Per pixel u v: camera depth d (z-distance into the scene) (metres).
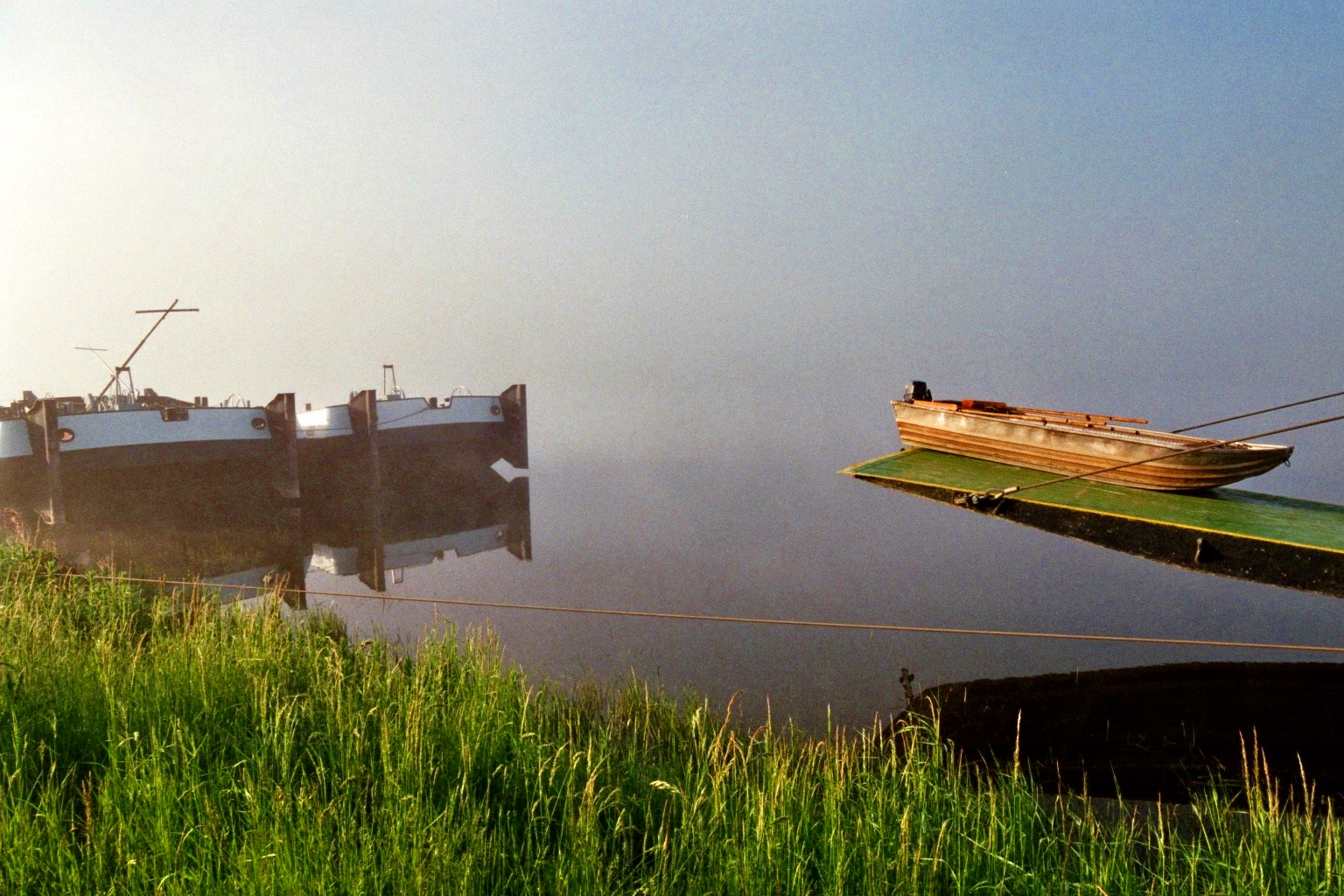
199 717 7.80
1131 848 7.15
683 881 6.12
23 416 35.84
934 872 5.98
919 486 13.32
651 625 17.97
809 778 8.31
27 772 6.59
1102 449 12.80
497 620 18.75
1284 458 11.20
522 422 49.69
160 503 36.09
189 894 5.12
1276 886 6.34
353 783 6.83
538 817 6.57
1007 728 11.76
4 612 11.30
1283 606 20.80
